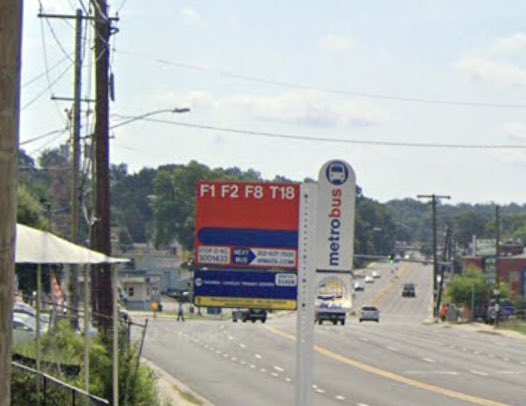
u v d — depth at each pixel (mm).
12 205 12148
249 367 63812
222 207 28000
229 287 28000
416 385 55031
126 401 32188
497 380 58219
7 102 12102
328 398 48688
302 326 26812
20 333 42969
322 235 27422
